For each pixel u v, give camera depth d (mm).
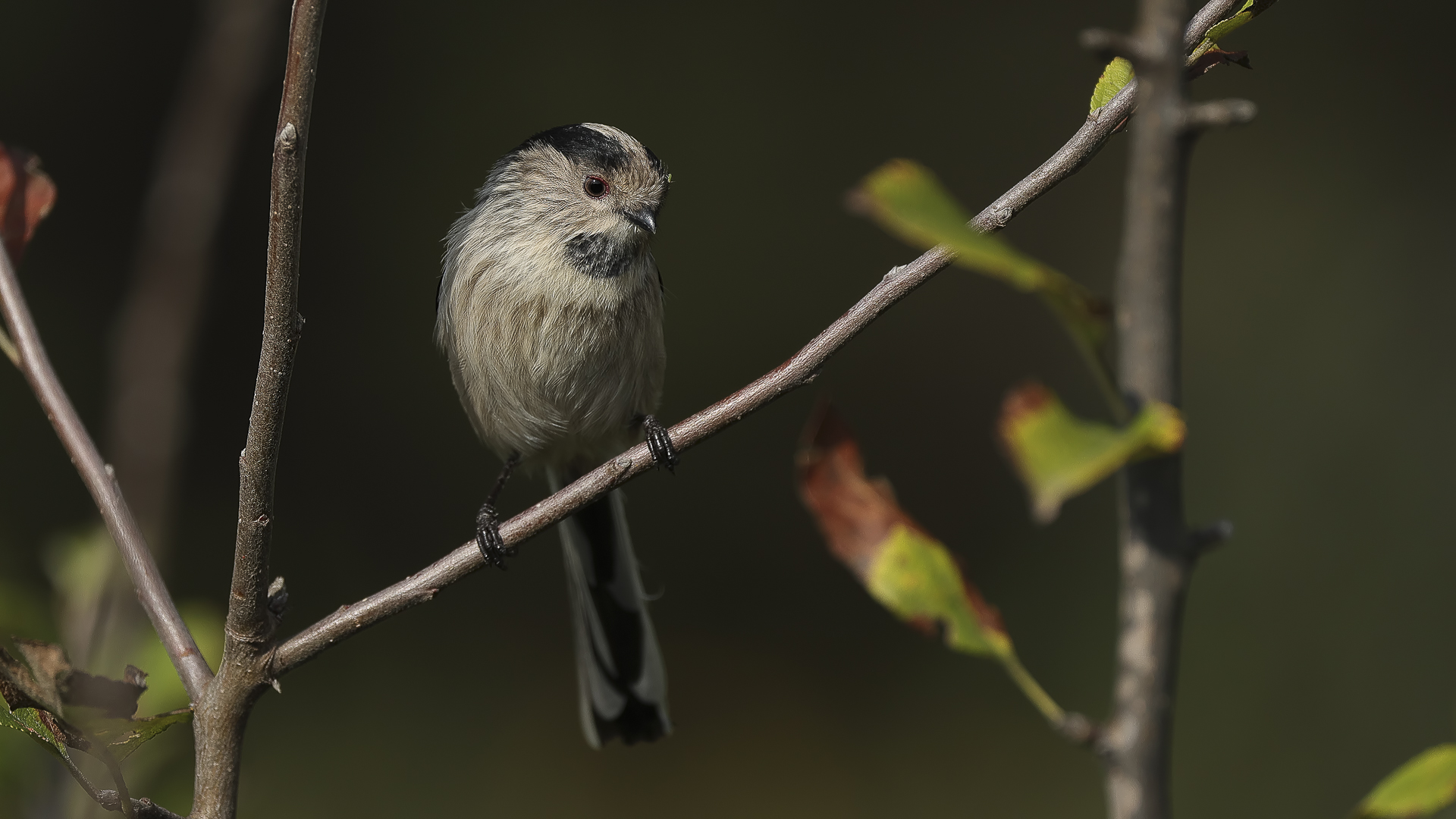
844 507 2738
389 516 13305
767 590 13555
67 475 12156
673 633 13328
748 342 13797
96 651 4684
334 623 3398
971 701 12453
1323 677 11023
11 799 4422
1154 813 2043
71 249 12922
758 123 14148
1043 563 13023
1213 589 11641
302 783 11594
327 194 13633
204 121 6750
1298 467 12094
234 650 3277
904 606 2635
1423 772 2227
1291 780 10625
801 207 14070
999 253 1608
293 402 13273
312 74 2973
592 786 12148
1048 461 1532
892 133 14188
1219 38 2883
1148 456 1603
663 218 13867
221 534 12906
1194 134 1854
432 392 13633
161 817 2949
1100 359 1869
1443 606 11078
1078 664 12219
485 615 13125
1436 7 13719
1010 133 14289
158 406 6461
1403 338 12523
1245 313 12961
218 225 6777
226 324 13188
